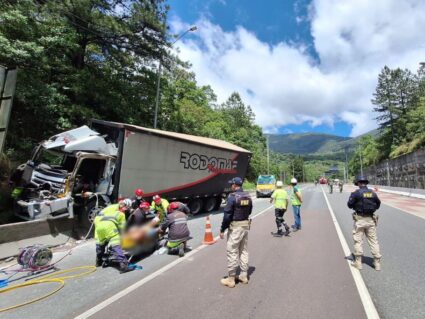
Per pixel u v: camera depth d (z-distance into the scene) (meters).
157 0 19.95
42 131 15.05
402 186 42.53
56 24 14.89
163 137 12.54
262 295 4.91
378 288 5.17
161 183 12.59
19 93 12.38
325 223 12.56
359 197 6.28
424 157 34.06
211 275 5.94
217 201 17.28
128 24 18.44
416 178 36.53
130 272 6.24
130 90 20.31
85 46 18.55
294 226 11.72
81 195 9.70
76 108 15.32
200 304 4.58
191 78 44.62
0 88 8.58
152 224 7.78
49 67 15.02
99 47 19.83
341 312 4.28
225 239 9.40
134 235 7.29
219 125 48.66
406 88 60.97
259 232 10.55
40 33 14.06
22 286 5.56
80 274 6.17
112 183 10.58
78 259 7.32
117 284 5.54
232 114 59.44
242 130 54.25
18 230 7.82
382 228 11.30
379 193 39.00
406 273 5.96
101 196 10.20
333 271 6.12
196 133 31.47
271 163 78.75
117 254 6.36
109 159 10.51
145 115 22.81
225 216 5.40
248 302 4.64
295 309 4.38
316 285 5.34
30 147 13.59
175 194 13.51
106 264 6.71
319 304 4.55
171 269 6.37
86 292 5.18
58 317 4.26
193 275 5.95
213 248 8.23
